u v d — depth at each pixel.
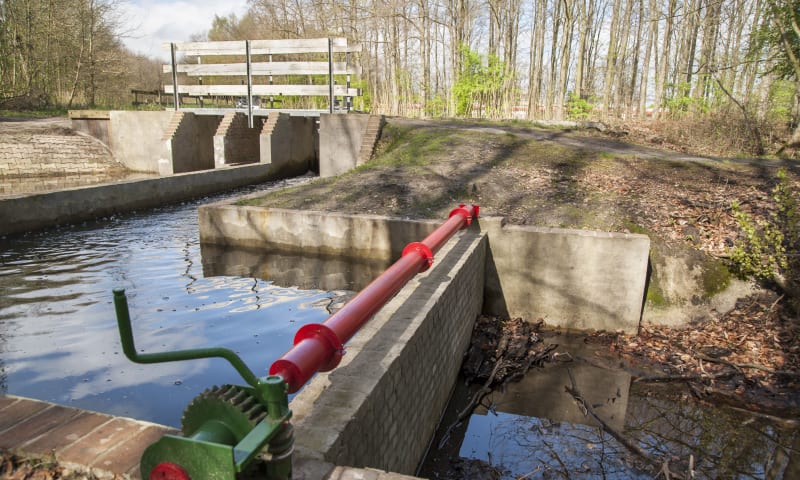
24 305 7.15
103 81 35.41
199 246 10.41
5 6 27.73
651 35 27.61
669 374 6.34
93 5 31.33
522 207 9.48
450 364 5.87
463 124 18.16
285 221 9.75
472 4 29.06
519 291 8.03
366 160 15.49
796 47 12.49
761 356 6.41
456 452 5.00
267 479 2.10
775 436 5.16
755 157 13.28
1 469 2.37
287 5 36.25
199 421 2.06
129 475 2.27
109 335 6.29
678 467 4.67
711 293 7.53
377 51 28.22
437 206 9.87
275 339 6.30
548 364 6.72
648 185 10.33
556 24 28.97
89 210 12.06
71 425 2.66
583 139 15.85
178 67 19.83
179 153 20.08
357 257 9.38
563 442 5.14
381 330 4.25
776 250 7.43
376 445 3.44
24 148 19.69
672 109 22.61
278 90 18.67
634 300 7.37
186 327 6.59
